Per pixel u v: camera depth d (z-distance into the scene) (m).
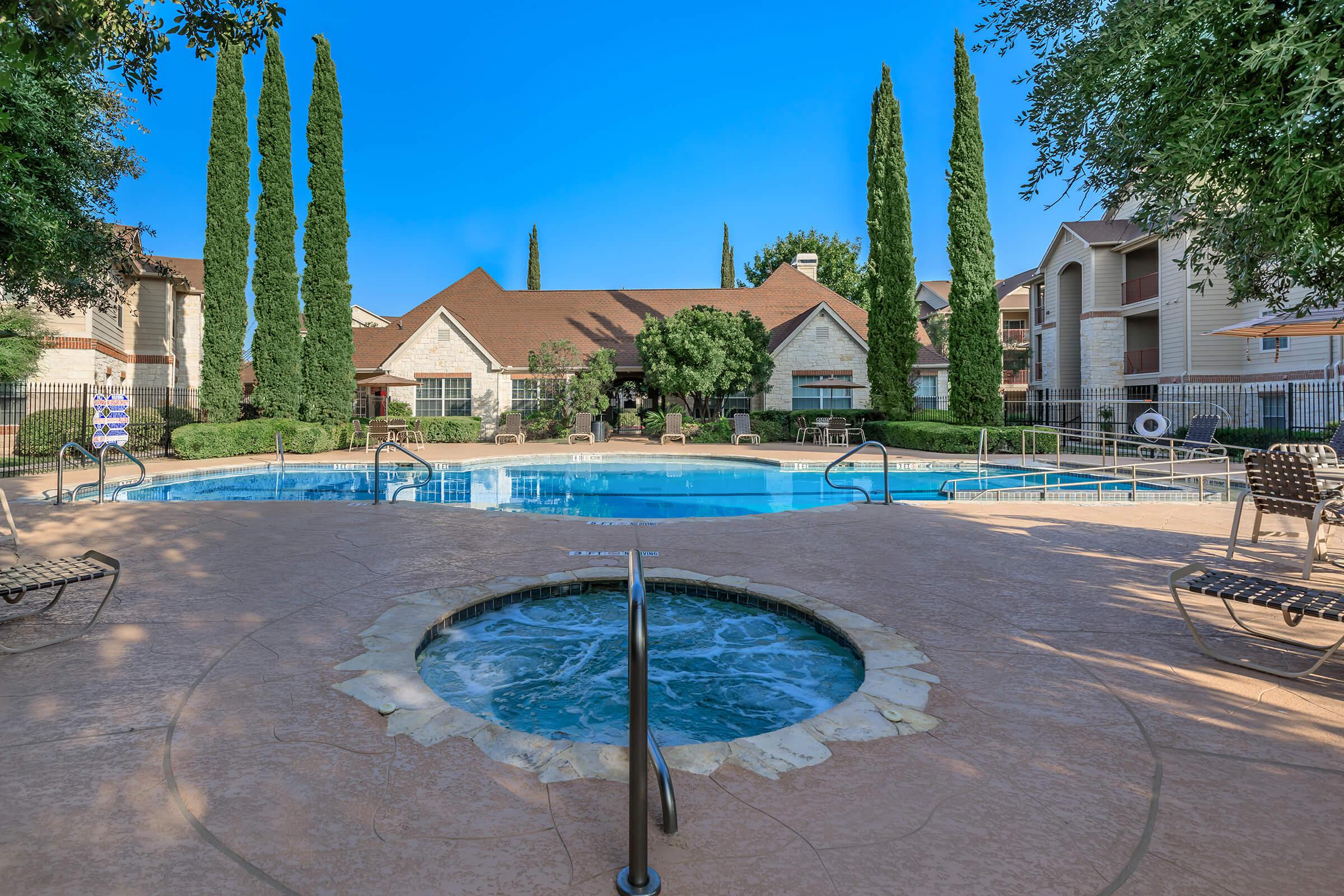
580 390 27.31
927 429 21.75
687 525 8.77
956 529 8.51
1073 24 5.75
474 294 35.28
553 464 20.11
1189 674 3.99
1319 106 3.81
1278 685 3.84
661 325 27.78
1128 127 5.10
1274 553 7.14
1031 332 35.53
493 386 30.11
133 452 19.66
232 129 20.12
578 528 8.56
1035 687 3.80
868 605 5.34
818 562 6.79
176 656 4.19
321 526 8.59
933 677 3.93
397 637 4.55
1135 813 2.60
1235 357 24.69
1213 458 11.20
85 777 2.80
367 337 32.75
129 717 3.37
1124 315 28.94
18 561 6.71
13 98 9.90
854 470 18.11
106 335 24.14
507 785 2.81
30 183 10.60
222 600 5.41
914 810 2.62
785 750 3.10
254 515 9.47
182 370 31.34
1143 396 27.91
